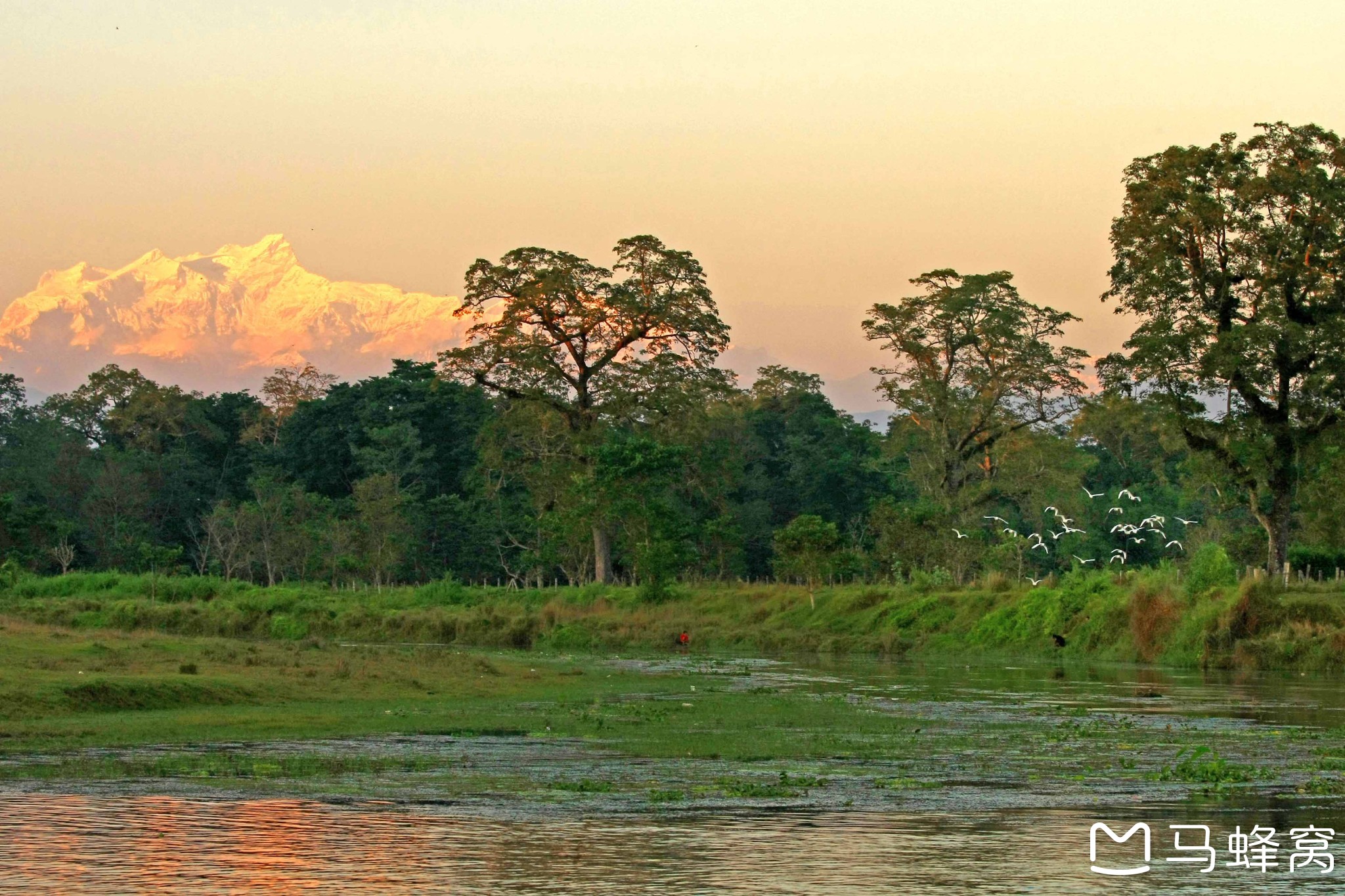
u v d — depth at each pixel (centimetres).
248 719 2630
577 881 1360
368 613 6538
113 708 2709
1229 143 6225
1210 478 6488
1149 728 2755
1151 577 5425
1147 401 6381
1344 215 5997
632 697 3406
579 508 7719
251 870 1388
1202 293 6256
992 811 1759
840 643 5866
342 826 1612
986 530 9031
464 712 2923
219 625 6125
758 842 1549
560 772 2058
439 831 1591
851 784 1977
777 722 2819
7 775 1948
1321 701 3369
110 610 6356
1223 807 1805
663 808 1755
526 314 9131
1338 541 6750
